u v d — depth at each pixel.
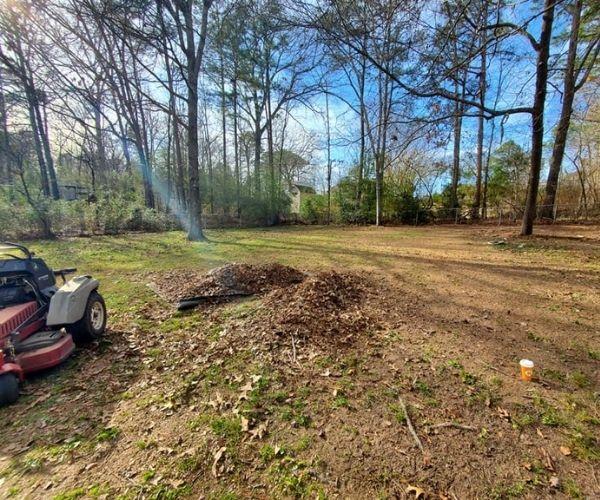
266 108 21.94
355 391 2.75
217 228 19.75
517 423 2.31
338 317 4.25
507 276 6.26
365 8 4.49
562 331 3.80
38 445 2.23
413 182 20.64
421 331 3.91
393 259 8.30
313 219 22.75
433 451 2.07
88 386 2.97
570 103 10.84
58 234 14.07
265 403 2.62
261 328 4.00
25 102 16.73
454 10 4.83
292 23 4.76
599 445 2.09
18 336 3.01
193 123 12.16
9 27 13.03
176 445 2.19
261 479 1.89
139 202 18.41
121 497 1.79
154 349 3.70
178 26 11.05
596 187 17.97
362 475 1.90
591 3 6.03
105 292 5.91
